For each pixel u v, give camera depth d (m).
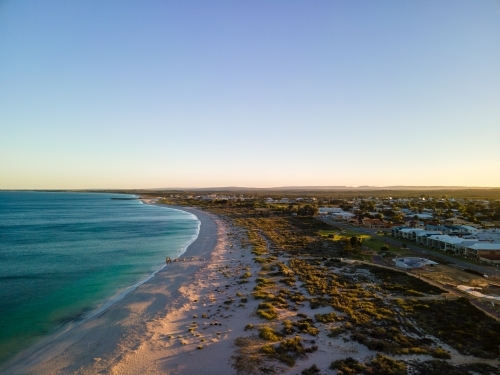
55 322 37.44
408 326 33.75
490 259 60.06
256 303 40.53
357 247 73.38
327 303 40.22
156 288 48.59
